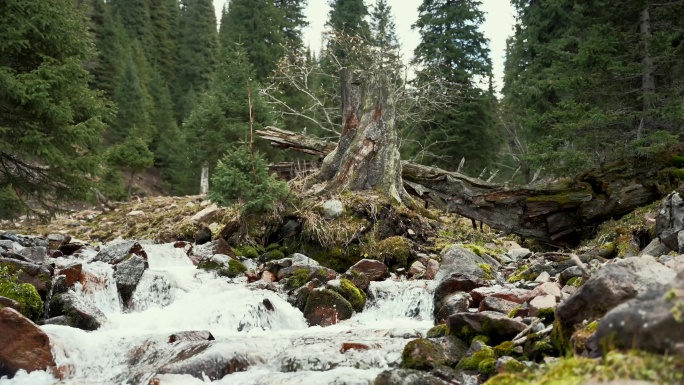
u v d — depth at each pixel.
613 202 10.41
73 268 7.44
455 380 4.42
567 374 3.25
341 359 5.18
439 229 12.01
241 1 30.39
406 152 25.80
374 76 12.63
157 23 57.00
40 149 13.69
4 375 5.11
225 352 5.20
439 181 12.01
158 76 46.31
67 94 14.92
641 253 7.80
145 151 25.72
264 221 11.22
